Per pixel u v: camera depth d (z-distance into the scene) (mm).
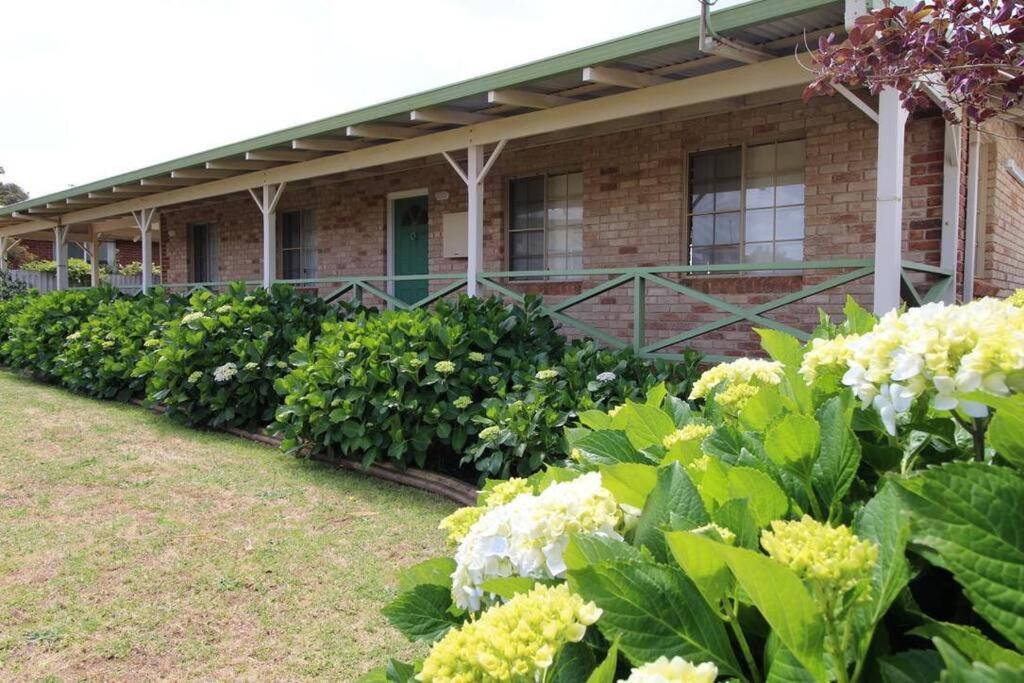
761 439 1284
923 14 3545
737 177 7418
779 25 4945
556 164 8594
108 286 10945
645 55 5539
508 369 5957
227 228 13242
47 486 5352
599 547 1033
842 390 1237
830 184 6754
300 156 9227
